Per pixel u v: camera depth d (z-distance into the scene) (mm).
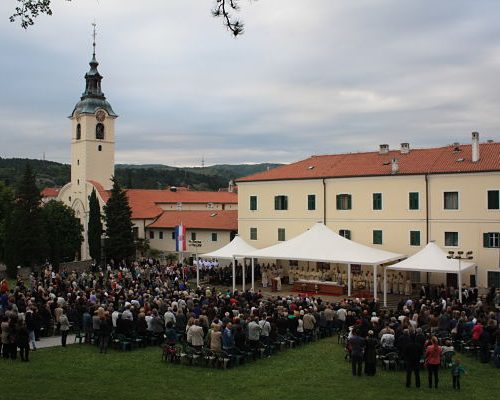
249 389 21703
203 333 26359
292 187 60469
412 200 52188
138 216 82312
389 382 22969
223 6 15039
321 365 25875
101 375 23375
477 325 26812
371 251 47500
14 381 21750
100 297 34812
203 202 101750
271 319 28234
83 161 91250
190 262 74250
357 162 59625
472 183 48781
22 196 67500
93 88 93250
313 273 54375
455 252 49562
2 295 32625
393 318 28062
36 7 17453
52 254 71438
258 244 63344
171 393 20938
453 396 21031
